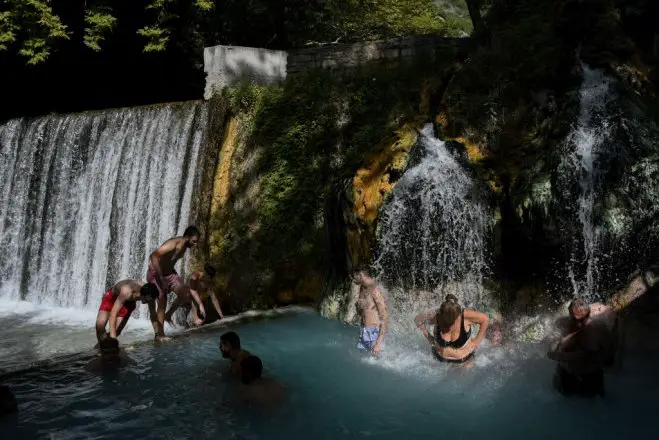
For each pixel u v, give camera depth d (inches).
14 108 791.7
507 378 265.1
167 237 506.3
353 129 457.7
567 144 326.0
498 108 367.9
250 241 463.8
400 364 288.8
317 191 455.2
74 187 568.1
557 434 211.8
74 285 552.1
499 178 347.6
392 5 788.6
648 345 287.4
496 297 337.4
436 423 224.2
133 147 537.3
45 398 246.8
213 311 467.5
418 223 361.4
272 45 816.3
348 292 376.8
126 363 289.3
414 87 440.8
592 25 365.7
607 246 305.1
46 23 700.7
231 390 254.1
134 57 812.6
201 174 490.9
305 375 275.4
